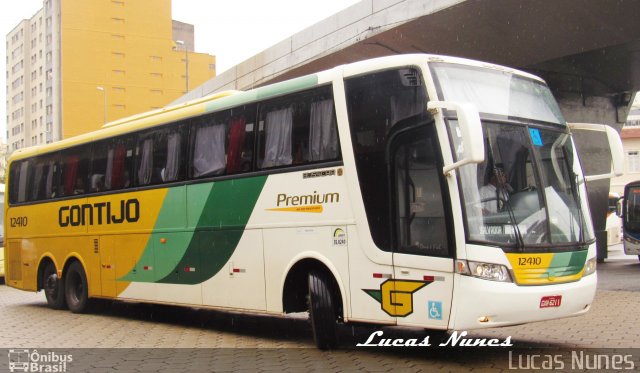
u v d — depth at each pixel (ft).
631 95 74.28
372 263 25.26
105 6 273.95
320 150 27.66
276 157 29.63
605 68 66.28
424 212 23.93
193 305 33.83
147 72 282.36
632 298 40.50
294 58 71.67
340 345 28.94
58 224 45.42
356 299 25.80
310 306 27.78
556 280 23.79
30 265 48.39
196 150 34.40
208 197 33.09
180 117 35.81
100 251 41.06
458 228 22.85
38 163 48.70
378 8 57.31
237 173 31.60
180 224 34.78
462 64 25.62
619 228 109.19
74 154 44.65
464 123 21.88
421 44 58.70
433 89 24.09
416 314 23.85
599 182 74.08
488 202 23.40
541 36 54.44
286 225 28.71
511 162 24.50
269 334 33.22
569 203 25.63
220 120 33.14
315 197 27.58
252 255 30.35
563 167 26.30
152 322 39.19
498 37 55.16
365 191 25.70
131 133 39.45
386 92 25.59
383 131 25.43
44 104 294.87
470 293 22.43
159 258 36.14
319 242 27.22
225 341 31.24
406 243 24.35
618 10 48.75
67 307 45.83
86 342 31.86
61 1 268.21
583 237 25.46
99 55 272.31
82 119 267.80
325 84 27.84
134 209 38.29
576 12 49.32
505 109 25.45
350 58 66.13
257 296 30.07
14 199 51.06
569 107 69.36
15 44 333.83
